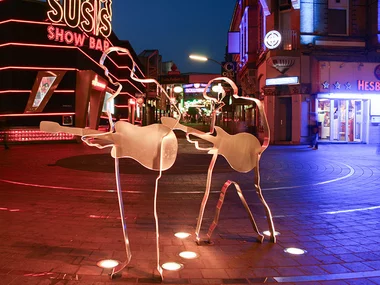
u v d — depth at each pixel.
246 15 30.50
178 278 4.00
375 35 24.62
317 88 24.56
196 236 5.14
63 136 24.72
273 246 5.09
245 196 8.36
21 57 24.09
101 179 10.33
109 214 6.66
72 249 4.87
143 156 4.21
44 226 5.89
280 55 24.34
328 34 25.03
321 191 8.98
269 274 4.14
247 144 5.15
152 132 4.21
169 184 9.73
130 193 8.52
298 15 24.73
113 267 4.23
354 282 3.95
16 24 23.88
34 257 4.57
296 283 3.91
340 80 24.70
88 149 20.36
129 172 11.66
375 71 24.89
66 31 24.38
